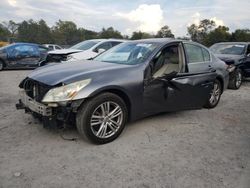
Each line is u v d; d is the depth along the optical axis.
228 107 6.27
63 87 3.59
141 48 4.75
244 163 3.47
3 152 3.56
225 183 3.01
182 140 4.16
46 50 13.57
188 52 5.12
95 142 3.84
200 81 5.13
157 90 4.41
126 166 3.31
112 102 3.92
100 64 4.42
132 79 4.09
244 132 4.59
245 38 69.25
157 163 3.40
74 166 3.28
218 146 3.98
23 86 4.32
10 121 4.67
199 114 5.57
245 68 9.21
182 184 2.97
